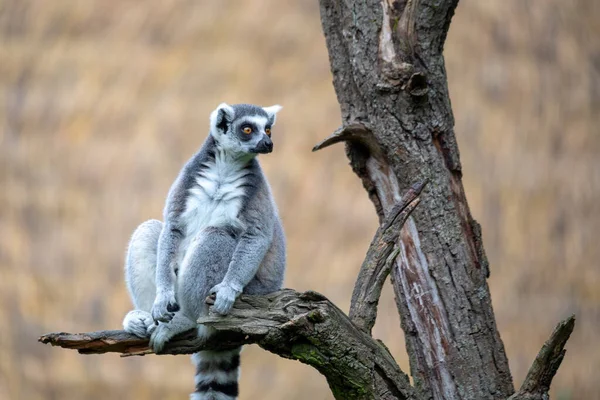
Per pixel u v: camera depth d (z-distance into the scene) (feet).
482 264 25.68
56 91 59.47
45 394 48.11
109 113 57.98
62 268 52.29
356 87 26.53
